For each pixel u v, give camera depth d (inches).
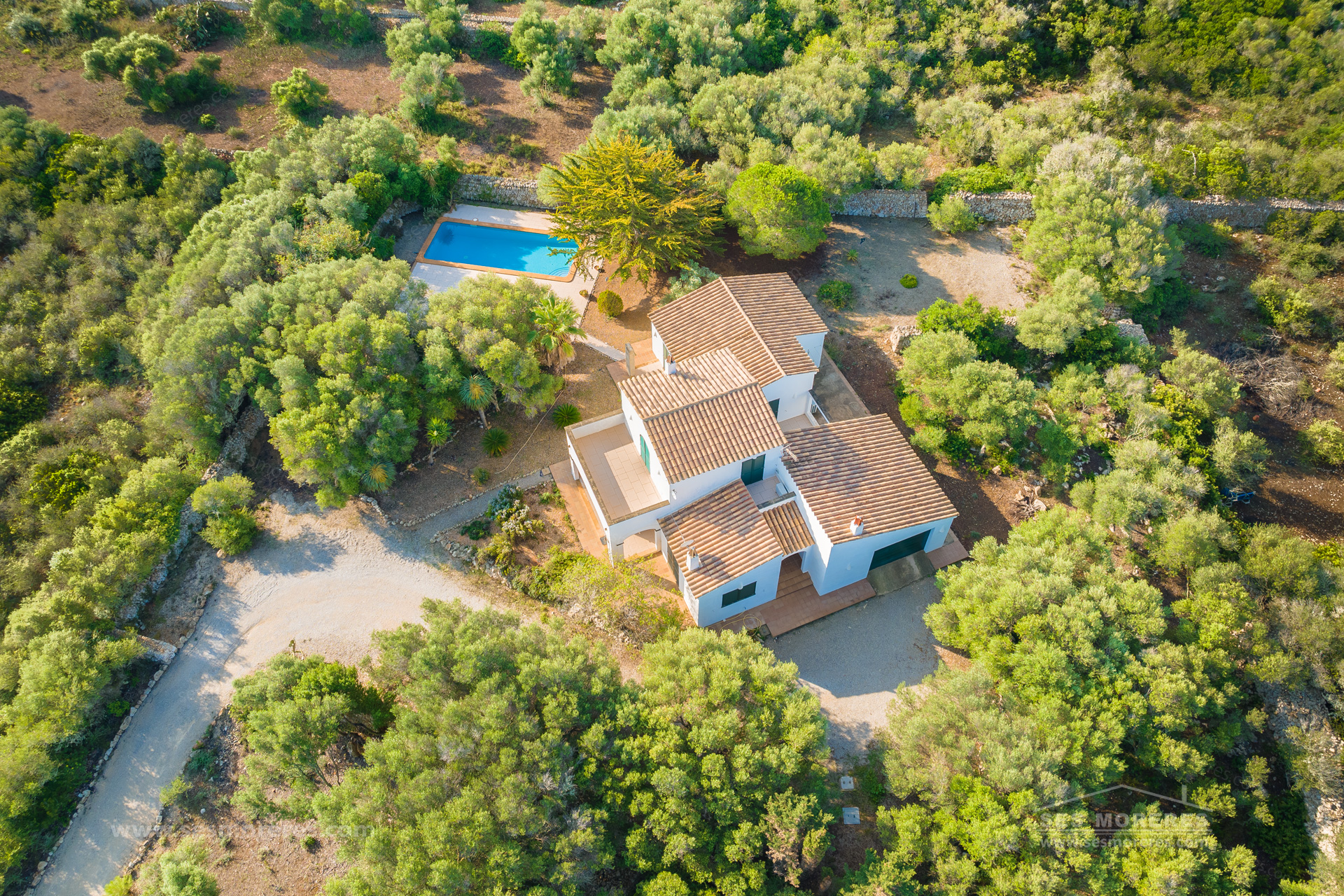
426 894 989.2
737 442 1427.2
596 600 1444.4
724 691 1162.0
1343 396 1930.4
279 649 1478.8
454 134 2416.3
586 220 1882.4
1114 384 1774.1
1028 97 2679.6
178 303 1740.9
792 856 1062.4
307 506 1684.3
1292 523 1713.8
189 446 1711.4
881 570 1541.6
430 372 1617.9
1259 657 1360.7
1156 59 2640.3
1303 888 1205.7
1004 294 2059.5
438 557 1588.3
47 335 1930.4
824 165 2100.1
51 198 2161.7
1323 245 2234.3
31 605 1434.5
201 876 1146.7
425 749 1107.9
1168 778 1290.6
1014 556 1369.3
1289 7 2733.8
